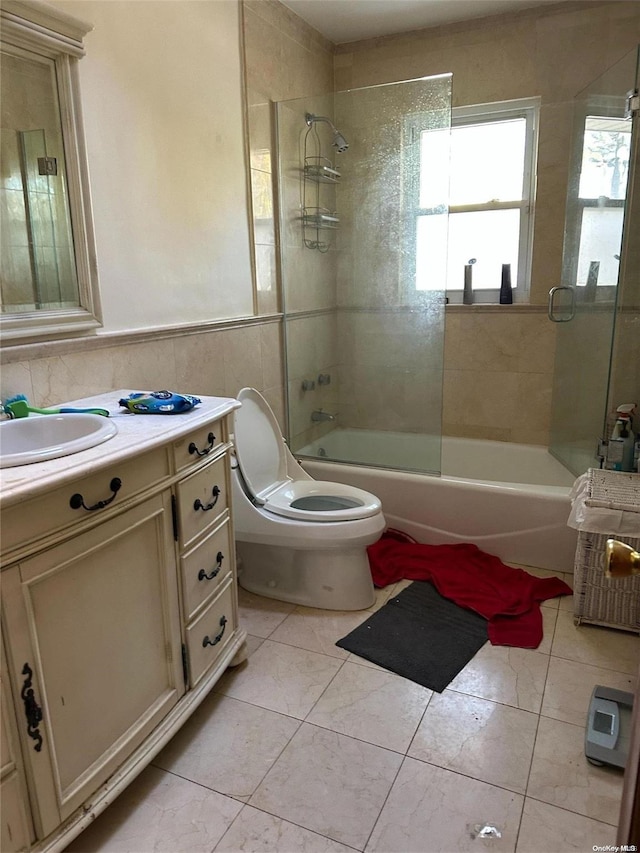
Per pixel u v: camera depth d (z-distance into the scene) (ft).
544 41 9.21
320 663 6.16
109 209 5.98
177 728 4.82
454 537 8.44
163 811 4.48
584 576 6.61
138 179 6.32
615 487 6.96
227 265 7.99
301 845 4.20
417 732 5.20
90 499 3.78
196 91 7.12
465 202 10.43
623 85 7.71
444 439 10.94
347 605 7.12
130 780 4.29
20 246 5.05
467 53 9.75
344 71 10.68
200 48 7.14
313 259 9.85
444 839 4.23
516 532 8.04
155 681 4.66
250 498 7.20
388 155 9.17
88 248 5.61
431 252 9.17
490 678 5.89
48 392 5.39
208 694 5.69
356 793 4.60
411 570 7.96
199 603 5.15
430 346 9.43
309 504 7.57
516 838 4.22
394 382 9.82
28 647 3.43
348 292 9.93
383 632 6.68
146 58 6.29
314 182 9.55
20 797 3.47
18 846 3.48
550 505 7.76
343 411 10.32
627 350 8.61
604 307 8.48
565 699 5.58
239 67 7.93
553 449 10.08
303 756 4.96
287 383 9.70
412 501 8.63
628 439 8.07
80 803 3.92
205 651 5.30
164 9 6.50
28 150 5.05
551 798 4.54
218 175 7.66
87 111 5.61
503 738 5.12
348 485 8.50
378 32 10.07
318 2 8.90
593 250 8.68
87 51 5.56
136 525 4.24
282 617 7.02
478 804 4.49
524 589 7.34
